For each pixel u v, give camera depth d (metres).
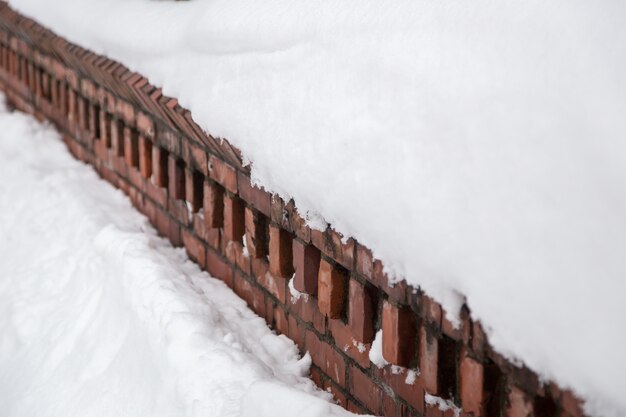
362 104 1.54
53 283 2.87
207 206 2.40
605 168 1.09
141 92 2.56
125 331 2.34
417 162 1.39
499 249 1.23
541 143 1.17
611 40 1.13
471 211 1.28
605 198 1.08
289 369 2.04
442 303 1.40
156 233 2.98
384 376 1.74
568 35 1.18
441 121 1.34
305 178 1.71
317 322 1.99
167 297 2.23
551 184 1.15
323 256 1.82
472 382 1.41
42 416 2.30
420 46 1.42
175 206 2.77
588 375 1.10
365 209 1.53
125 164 3.25
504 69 1.25
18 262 3.11
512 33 1.26
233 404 1.83
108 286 2.57
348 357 1.87
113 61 2.88
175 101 2.35
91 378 2.29
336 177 1.61
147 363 2.13
